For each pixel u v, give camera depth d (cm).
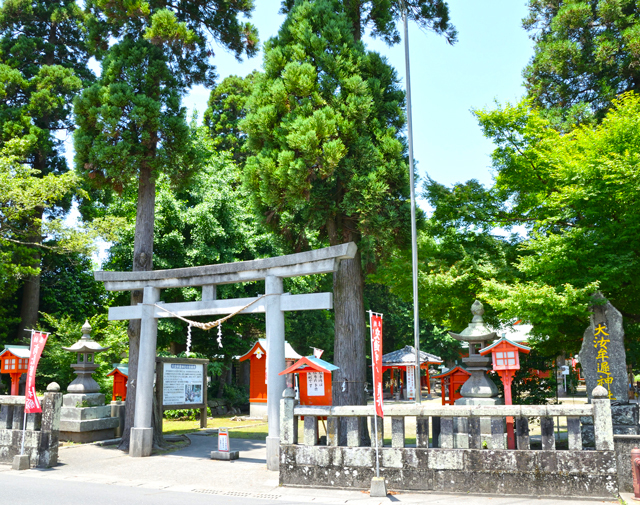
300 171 1155
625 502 705
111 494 816
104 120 1334
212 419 2116
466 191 1422
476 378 986
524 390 1284
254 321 2473
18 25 2488
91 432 1395
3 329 2212
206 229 2205
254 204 1384
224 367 2544
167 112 1444
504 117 1311
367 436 1266
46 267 2364
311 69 1232
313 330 3166
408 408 827
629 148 1130
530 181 1355
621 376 1067
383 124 1316
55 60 2592
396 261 1357
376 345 855
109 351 1970
